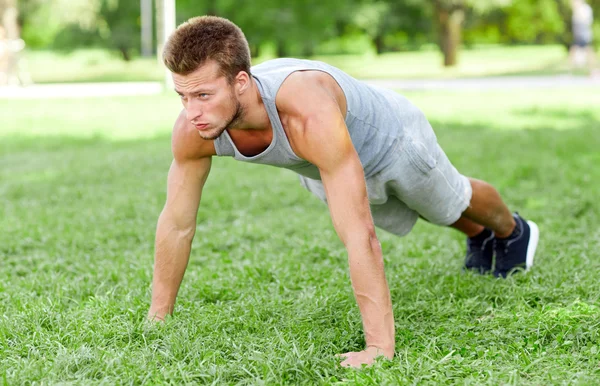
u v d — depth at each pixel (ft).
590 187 31.27
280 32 141.79
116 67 155.84
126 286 19.04
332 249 23.20
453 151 42.42
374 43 189.88
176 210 15.33
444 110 67.31
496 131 51.98
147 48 148.05
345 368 13.32
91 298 17.63
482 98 77.87
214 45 12.53
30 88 103.19
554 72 115.55
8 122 64.69
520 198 30.14
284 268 20.49
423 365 13.16
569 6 136.56
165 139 53.42
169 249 15.43
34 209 30.17
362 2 156.97
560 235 23.73
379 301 13.61
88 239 24.97
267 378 12.70
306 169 14.97
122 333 14.83
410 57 173.17
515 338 14.60
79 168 40.32
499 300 17.24
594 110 63.46
